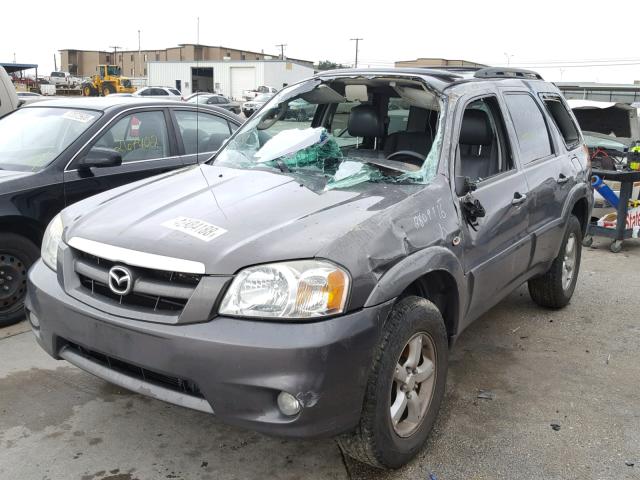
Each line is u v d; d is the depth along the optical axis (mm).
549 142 4617
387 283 2570
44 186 4559
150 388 2557
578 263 5238
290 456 3021
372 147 4023
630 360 4211
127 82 47281
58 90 50562
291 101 4242
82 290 2766
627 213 7227
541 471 2928
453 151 3344
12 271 4469
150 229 2695
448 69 4250
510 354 4266
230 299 2400
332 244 2496
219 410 2406
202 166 3781
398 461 2820
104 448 3047
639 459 3045
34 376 3754
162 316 2471
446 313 3219
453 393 3682
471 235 3268
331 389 2379
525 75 4777
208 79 51000
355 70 4031
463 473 2902
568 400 3625
